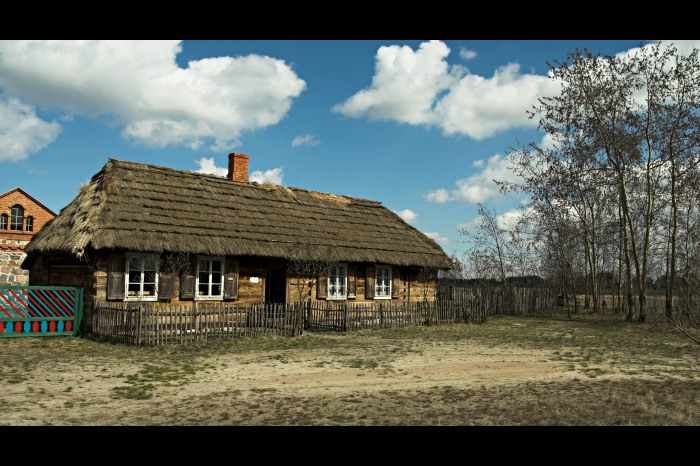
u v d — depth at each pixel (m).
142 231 19.72
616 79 29.44
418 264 28.95
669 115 28.48
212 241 21.33
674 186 28.23
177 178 24.58
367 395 10.85
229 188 26.30
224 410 9.55
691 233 28.83
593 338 21.19
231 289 22.41
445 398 10.60
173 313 17.17
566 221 37.41
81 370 12.81
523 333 22.92
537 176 36.69
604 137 30.34
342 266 26.89
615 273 40.22
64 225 20.77
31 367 12.95
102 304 18.38
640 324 27.38
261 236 23.45
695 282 17.11
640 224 33.91
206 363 14.20
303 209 28.19
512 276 42.25
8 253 33.31
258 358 15.17
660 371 13.85
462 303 26.75
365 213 31.59
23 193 35.44
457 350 17.42
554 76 30.94
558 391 11.27
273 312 19.98
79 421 8.63
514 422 8.84
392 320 23.84
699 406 9.95
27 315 18.86
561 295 41.56
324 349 17.14
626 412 9.49
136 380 11.94
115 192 21.06
